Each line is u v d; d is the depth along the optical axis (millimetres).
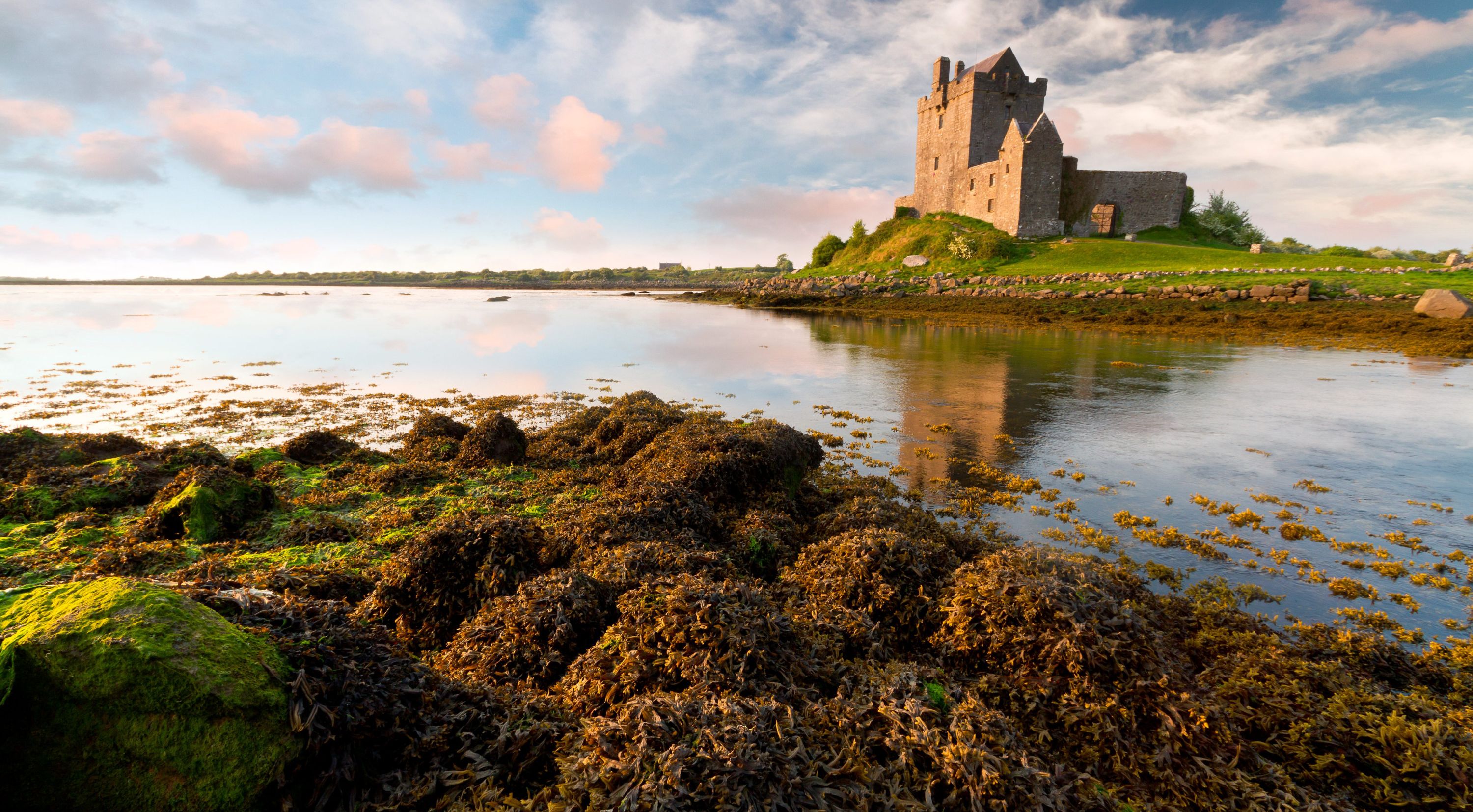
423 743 3945
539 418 20297
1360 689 5957
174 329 48969
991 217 82688
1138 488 13125
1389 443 15977
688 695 4789
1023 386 23875
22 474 11453
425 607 7105
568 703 5043
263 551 9258
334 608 4484
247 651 3623
